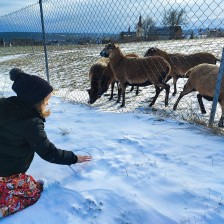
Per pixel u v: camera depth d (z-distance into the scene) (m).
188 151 3.49
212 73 4.95
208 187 2.71
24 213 2.55
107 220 2.41
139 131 4.26
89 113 5.59
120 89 7.24
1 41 27.36
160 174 2.99
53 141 4.11
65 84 10.23
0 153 2.50
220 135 3.96
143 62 6.40
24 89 2.42
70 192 2.79
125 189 2.77
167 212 2.42
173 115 5.28
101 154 3.54
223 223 2.27
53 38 7.84
